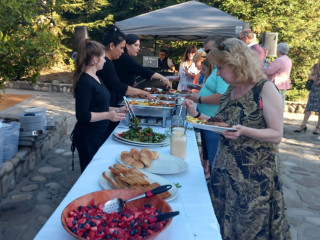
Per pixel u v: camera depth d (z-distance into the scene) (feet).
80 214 3.62
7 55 9.41
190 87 12.66
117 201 4.08
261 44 22.52
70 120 21.58
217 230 3.95
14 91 32.45
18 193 10.69
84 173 5.38
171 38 26.17
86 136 7.52
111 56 8.86
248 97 5.04
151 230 3.41
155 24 18.43
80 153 7.74
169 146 7.10
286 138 19.43
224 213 5.37
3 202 10.00
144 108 8.82
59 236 3.64
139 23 18.65
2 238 8.13
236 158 5.15
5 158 10.98
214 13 19.33
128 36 10.63
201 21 18.42
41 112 13.20
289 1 31.09
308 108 20.39
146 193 4.14
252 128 4.82
